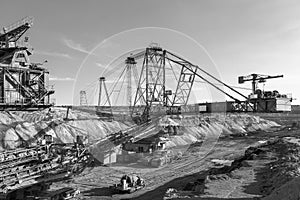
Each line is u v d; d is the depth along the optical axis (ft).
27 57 101.24
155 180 75.97
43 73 101.65
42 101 99.81
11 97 92.38
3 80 91.30
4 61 97.55
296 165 56.29
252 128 272.31
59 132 123.34
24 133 117.29
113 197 69.00
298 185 34.45
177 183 73.51
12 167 66.74
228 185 47.42
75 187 75.15
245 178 52.39
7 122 118.42
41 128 124.26
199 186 49.44
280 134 215.51
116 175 81.87
